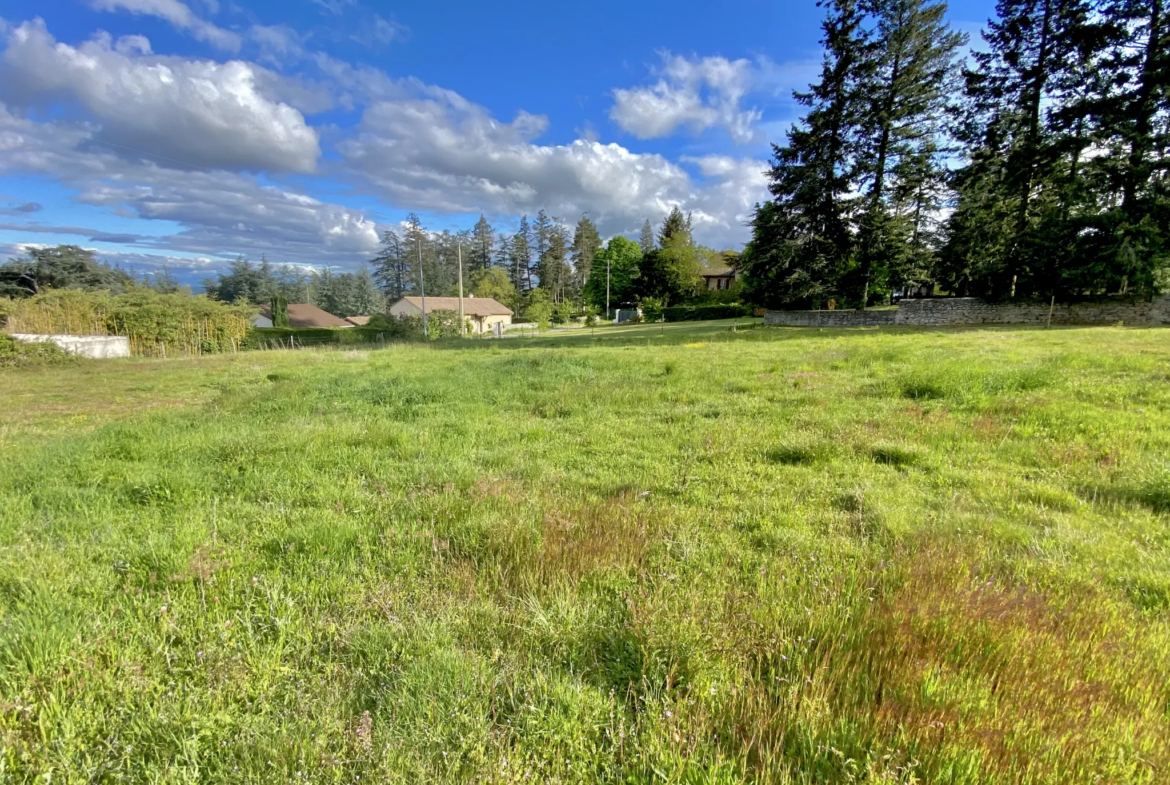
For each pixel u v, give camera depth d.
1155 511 3.60
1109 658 1.97
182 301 24.41
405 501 3.98
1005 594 2.39
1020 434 5.41
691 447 5.44
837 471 4.61
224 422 7.00
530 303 69.19
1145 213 20.22
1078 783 1.42
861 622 2.14
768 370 10.80
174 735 1.67
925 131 24.94
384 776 1.51
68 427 7.54
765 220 29.72
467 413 7.50
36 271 39.97
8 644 2.07
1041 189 23.94
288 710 1.81
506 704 1.86
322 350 22.27
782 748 1.63
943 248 27.03
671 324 39.56
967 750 1.51
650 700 1.80
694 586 2.59
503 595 2.59
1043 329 19.92
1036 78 22.86
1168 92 19.02
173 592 2.60
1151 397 6.44
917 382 7.79
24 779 1.53
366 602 2.52
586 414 7.26
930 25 24.30
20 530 3.46
